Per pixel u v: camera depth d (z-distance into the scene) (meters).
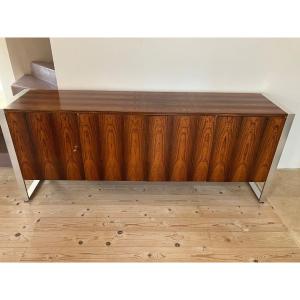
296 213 1.74
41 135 1.52
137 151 1.58
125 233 1.55
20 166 1.62
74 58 1.72
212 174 1.68
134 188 1.93
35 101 1.57
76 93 1.74
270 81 1.82
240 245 1.49
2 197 1.80
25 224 1.59
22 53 2.51
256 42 1.69
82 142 1.55
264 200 1.83
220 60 1.74
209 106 1.57
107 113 1.45
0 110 1.43
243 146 1.58
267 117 1.48
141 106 1.54
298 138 2.05
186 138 1.53
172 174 1.67
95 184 1.96
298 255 1.44
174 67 1.76
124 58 1.73
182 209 1.74
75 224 1.60
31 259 1.37
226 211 1.74
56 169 1.65
